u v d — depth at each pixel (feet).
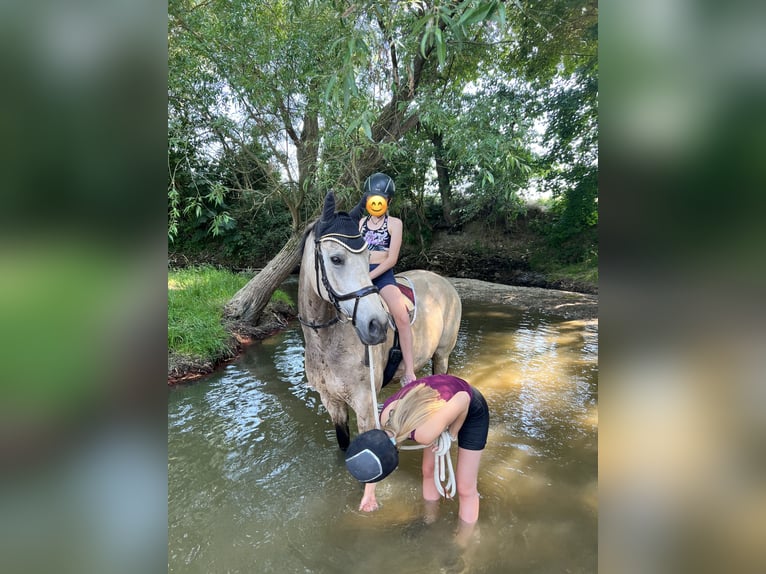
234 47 14.75
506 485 8.73
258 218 38.60
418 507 8.16
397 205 39.86
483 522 7.67
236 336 19.11
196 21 14.65
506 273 36.94
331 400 9.25
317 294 7.86
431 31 5.11
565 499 8.29
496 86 20.63
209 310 19.97
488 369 15.42
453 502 8.31
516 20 15.52
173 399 13.26
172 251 39.65
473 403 7.25
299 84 15.38
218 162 18.42
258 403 13.01
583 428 11.09
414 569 6.67
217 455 10.09
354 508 8.14
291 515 7.97
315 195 20.83
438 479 7.22
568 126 32.91
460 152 12.51
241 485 8.93
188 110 16.03
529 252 38.32
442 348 11.93
